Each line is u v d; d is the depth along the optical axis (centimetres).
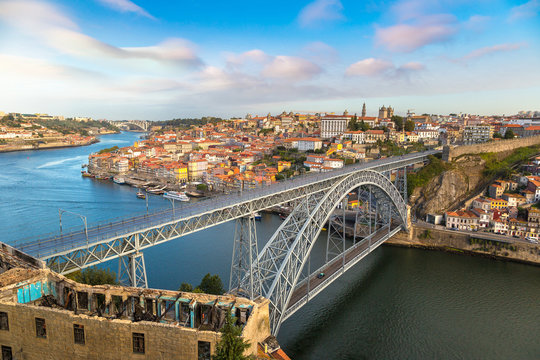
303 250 6750
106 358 2673
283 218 14825
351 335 7056
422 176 15388
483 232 12175
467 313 7888
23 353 2814
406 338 6975
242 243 6316
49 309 2728
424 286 9219
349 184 8388
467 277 9794
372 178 9606
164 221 5006
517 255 10962
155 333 2597
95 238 4462
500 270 10306
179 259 9919
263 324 3459
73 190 19338
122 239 4728
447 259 11238
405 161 14075
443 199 14475
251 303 3000
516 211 12331
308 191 7712
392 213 12450
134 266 4775
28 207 15012
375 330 7231
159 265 9500
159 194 19500
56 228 11819
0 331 2836
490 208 12912
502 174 14675
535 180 13238
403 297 8606
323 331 7181
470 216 12588
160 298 2975
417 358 6425
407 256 11506
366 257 11394
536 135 18838
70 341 2716
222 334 2508
